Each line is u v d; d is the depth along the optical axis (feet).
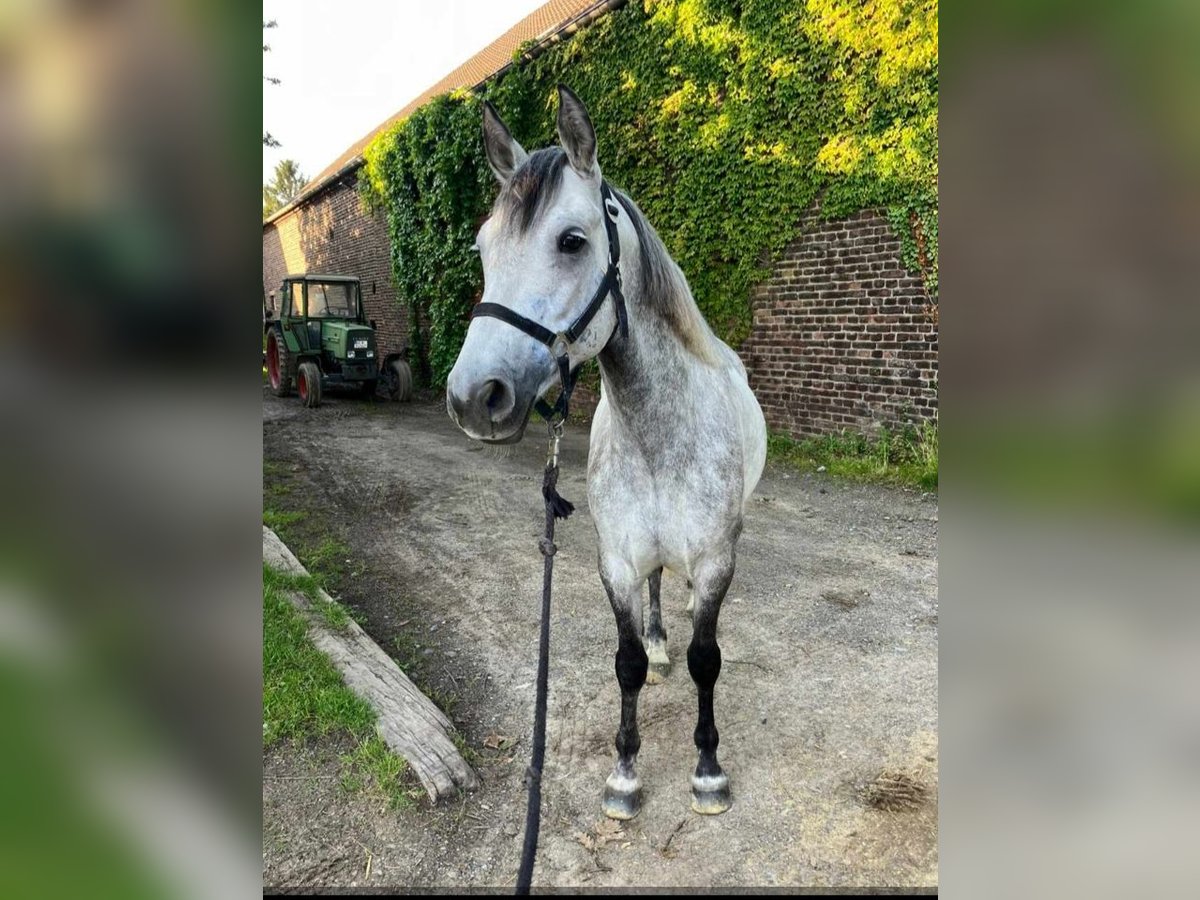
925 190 17.37
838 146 18.85
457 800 6.97
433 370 36.88
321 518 16.22
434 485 18.98
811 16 18.83
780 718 8.18
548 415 5.26
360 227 43.62
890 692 8.66
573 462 21.43
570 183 5.09
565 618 10.93
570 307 4.98
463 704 8.69
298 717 8.01
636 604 6.45
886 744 7.67
